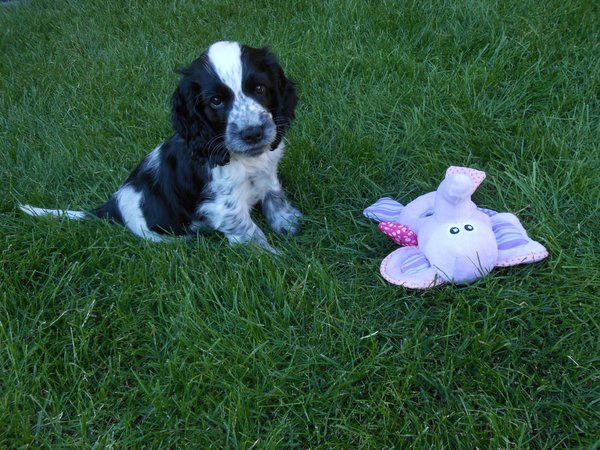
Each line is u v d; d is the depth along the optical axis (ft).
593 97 2.94
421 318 2.02
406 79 3.30
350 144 2.87
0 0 5.85
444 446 1.66
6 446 1.76
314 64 3.53
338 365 1.89
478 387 1.79
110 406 1.88
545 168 2.59
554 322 1.95
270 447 1.67
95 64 4.09
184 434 1.78
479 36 3.51
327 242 2.46
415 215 2.31
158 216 2.60
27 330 2.12
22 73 4.17
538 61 3.17
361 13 3.94
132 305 2.22
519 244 2.13
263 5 4.49
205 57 2.28
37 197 2.85
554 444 1.65
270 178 2.58
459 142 2.81
